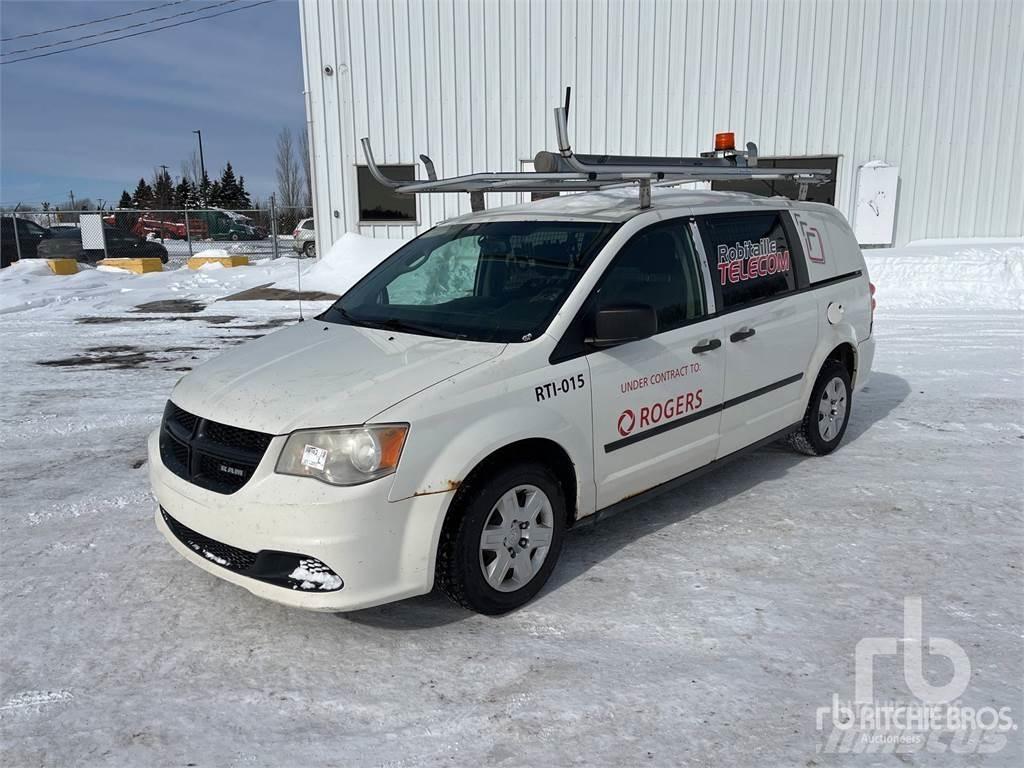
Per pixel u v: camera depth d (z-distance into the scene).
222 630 3.34
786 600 3.53
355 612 3.49
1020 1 14.19
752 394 4.61
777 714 2.76
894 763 2.52
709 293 4.35
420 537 3.13
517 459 3.42
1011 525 4.32
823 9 14.64
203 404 3.41
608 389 3.74
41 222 25.17
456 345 3.59
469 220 4.66
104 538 4.22
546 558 3.58
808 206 5.37
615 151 15.62
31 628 3.34
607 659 3.10
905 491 4.83
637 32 15.16
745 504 4.65
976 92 14.61
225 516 3.12
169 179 63.38
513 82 15.64
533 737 2.65
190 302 13.92
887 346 9.52
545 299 3.77
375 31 15.80
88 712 2.79
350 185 16.56
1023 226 14.94
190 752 2.59
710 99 15.23
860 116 14.93
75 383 7.80
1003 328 10.56
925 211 15.16
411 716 2.77
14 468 5.32
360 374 3.36
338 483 3.01
